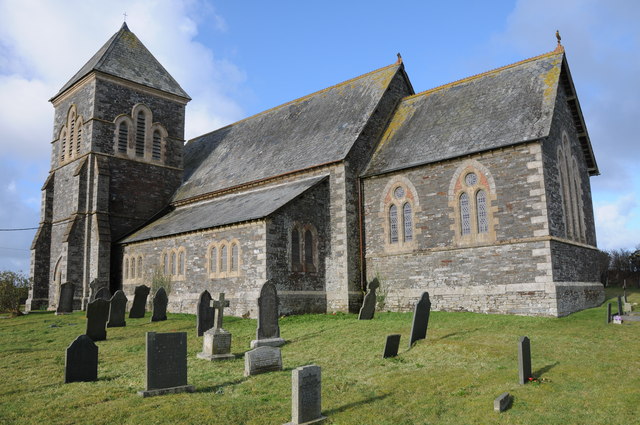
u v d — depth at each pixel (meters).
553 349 13.95
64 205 35.94
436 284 23.39
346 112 30.81
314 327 19.73
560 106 24.73
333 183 26.72
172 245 29.27
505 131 22.84
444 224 23.52
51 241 36.75
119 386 11.61
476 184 22.75
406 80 32.25
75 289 32.81
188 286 27.73
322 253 26.12
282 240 24.25
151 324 22.83
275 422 9.09
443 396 10.38
